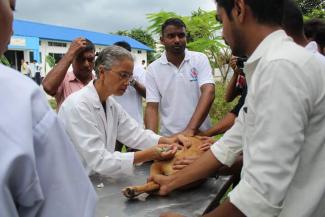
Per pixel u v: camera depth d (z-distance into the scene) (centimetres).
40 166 78
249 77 140
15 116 74
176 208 180
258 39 137
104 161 219
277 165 118
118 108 254
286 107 119
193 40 648
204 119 316
